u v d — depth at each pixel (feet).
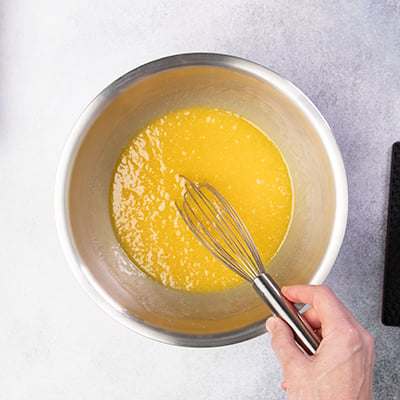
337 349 1.78
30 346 2.31
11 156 2.34
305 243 2.10
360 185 2.28
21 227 2.32
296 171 2.18
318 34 2.31
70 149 1.96
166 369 2.29
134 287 2.15
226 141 2.21
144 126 2.22
